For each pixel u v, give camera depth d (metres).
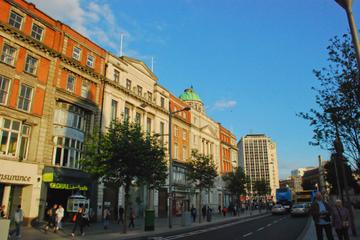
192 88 72.12
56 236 18.98
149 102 42.88
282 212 49.09
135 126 24.97
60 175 27.53
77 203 27.14
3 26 24.22
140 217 39.22
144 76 43.00
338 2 6.90
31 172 25.19
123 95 37.78
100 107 33.75
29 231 21.31
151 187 26.08
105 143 23.30
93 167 23.25
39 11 28.02
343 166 17.67
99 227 26.38
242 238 17.80
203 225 29.92
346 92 12.48
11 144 24.44
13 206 24.61
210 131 64.62
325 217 11.59
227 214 56.03
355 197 62.97
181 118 52.34
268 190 78.12
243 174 57.00
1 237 11.69
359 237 15.48
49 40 28.53
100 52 34.88
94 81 33.28
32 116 26.11
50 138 27.44
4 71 24.27
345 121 12.55
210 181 38.75
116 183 23.70
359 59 6.47
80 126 31.25
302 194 51.75
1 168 23.03
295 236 18.61
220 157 68.75
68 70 30.27
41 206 25.58
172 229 25.34
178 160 49.91
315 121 13.59
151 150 24.69
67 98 29.52
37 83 26.88
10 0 25.14
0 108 23.64
